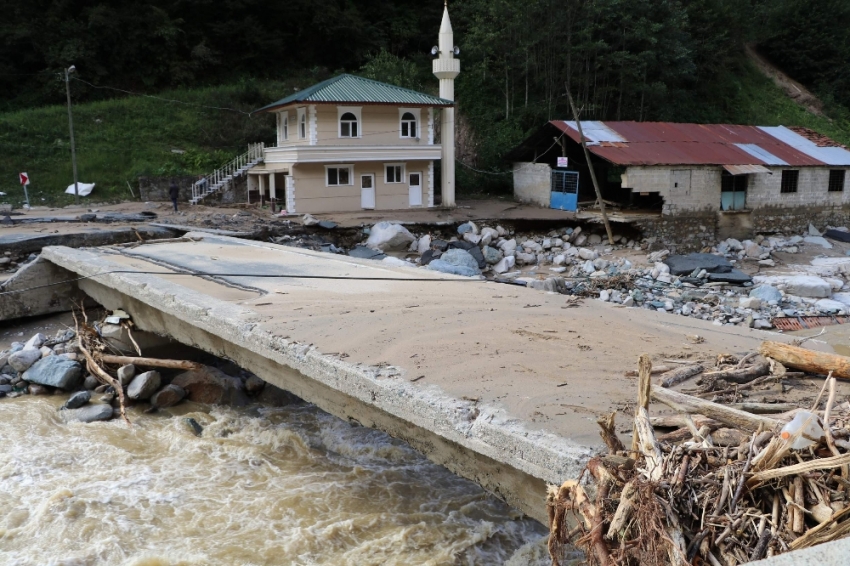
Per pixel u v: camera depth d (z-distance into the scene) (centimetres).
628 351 798
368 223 2692
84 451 1014
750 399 611
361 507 855
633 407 613
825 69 5484
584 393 661
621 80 3934
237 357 1062
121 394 1183
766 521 370
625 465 433
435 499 879
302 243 2477
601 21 4016
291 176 2856
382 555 745
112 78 4419
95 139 3797
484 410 632
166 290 1180
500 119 4075
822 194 3097
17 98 4234
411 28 5216
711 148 2947
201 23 4756
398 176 3103
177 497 880
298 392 936
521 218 2811
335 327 937
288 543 764
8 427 1084
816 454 390
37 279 1614
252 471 962
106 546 758
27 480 920
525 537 791
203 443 1048
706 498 384
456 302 1067
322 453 1029
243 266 1425
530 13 3953
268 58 4853
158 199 3322
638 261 2489
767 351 683
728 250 2731
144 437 1080
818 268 2447
